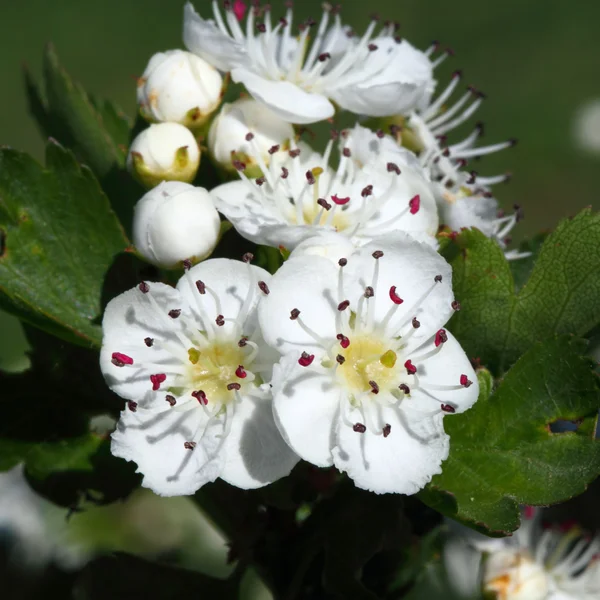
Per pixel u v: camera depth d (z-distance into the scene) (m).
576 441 0.12
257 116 0.13
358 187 0.13
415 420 0.12
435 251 0.12
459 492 0.12
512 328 0.13
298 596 0.13
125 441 0.12
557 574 0.14
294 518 0.13
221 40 0.13
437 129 0.15
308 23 0.14
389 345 0.12
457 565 0.15
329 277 0.12
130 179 0.15
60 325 0.13
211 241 0.13
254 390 0.12
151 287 0.12
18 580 0.15
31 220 0.13
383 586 0.14
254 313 0.12
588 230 0.13
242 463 0.12
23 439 0.13
